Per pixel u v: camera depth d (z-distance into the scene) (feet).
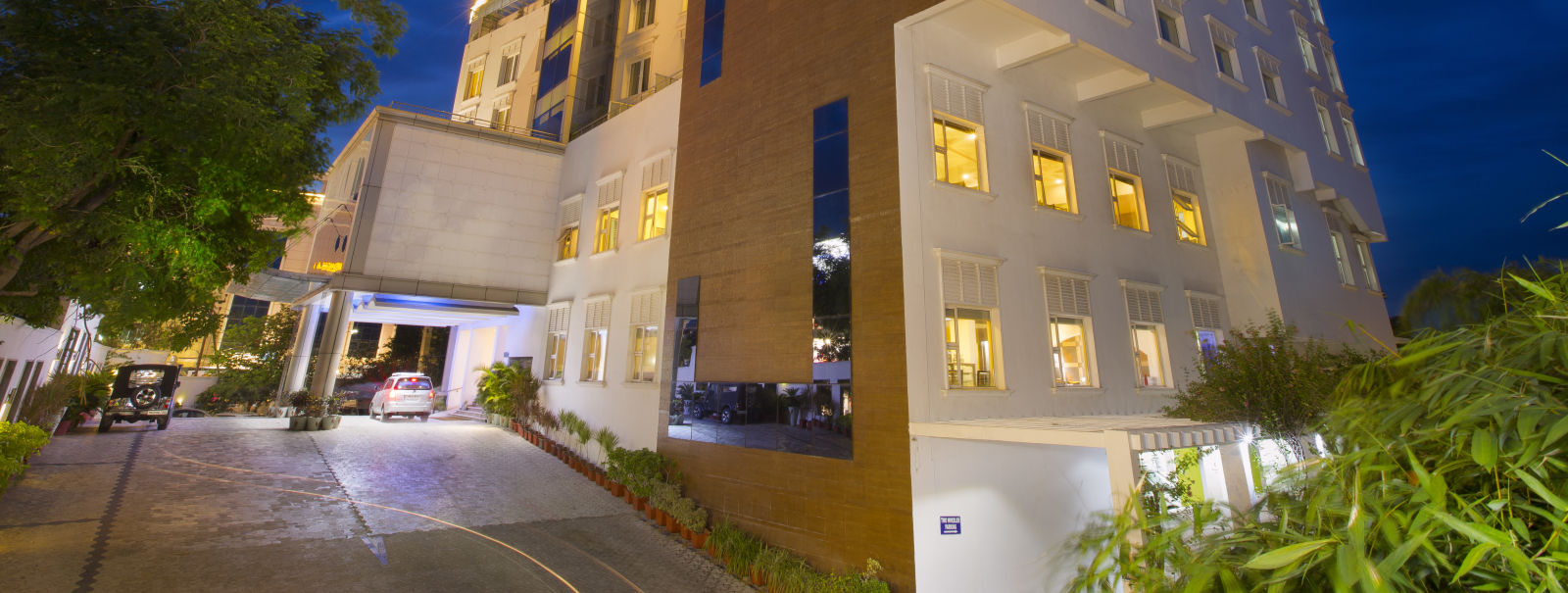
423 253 68.23
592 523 40.60
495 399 72.02
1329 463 7.08
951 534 33.09
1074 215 44.78
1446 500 6.17
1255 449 34.53
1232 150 55.11
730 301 44.55
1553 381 5.63
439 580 29.17
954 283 37.55
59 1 21.20
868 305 36.45
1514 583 5.49
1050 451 38.68
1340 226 63.46
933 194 38.11
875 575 32.63
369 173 66.74
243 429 62.75
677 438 45.96
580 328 65.46
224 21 23.12
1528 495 5.96
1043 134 45.27
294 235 33.42
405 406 76.33
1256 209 52.85
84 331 66.69
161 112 22.36
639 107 64.18
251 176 26.45
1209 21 53.11
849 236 38.24
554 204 76.59
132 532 30.83
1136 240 48.60
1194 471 34.71
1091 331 43.45
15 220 23.81
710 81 51.55
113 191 25.27
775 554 35.32
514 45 107.45
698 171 50.37
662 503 41.75
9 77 20.83
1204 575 6.66
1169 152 54.08
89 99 20.38
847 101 40.50
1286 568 6.33
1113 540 8.77
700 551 37.93
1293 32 65.51
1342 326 57.52
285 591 26.30
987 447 35.86
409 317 80.59
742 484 40.47
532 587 29.73
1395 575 5.73
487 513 40.27
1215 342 51.16
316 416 64.08
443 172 70.69
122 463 44.62
